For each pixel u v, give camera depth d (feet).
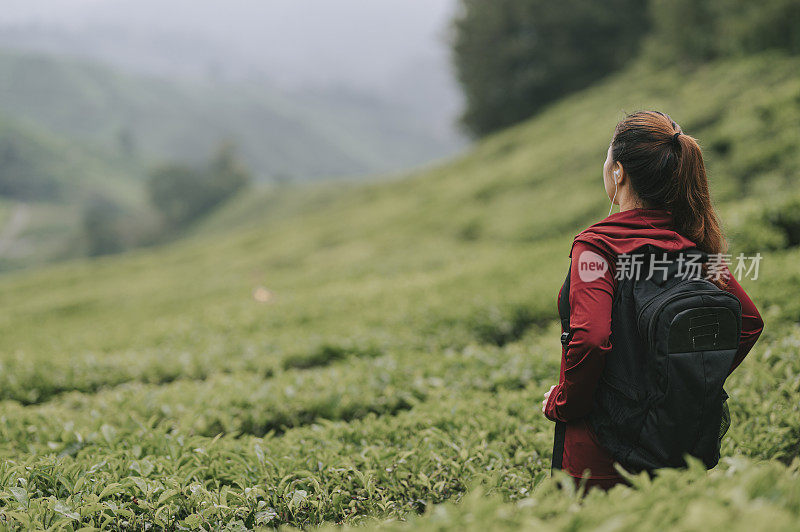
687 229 7.35
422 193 86.53
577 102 95.61
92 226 353.72
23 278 87.81
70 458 11.01
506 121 130.72
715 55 76.28
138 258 95.20
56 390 24.26
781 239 26.81
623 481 7.04
